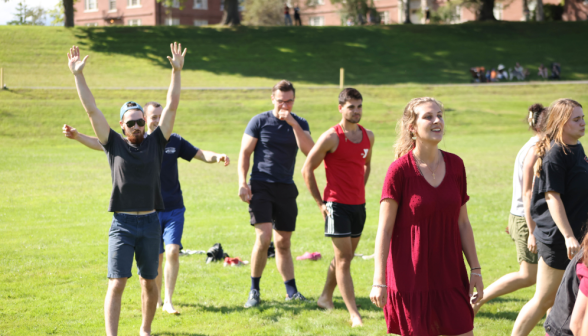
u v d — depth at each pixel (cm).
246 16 5528
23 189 1295
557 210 361
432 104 317
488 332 452
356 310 480
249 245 813
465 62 4194
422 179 317
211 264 704
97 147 427
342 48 4475
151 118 521
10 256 719
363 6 5481
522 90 3447
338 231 479
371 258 736
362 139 493
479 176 1478
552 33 4797
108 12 6044
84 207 1108
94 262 699
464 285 332
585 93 3344
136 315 502
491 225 936
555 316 257
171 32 4722
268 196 538
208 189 1348
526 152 443
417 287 316
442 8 5550
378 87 3444
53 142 2209
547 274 375
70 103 2714
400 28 5003
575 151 372
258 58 4216
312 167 489
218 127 2581
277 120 546
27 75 3406
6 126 2309
